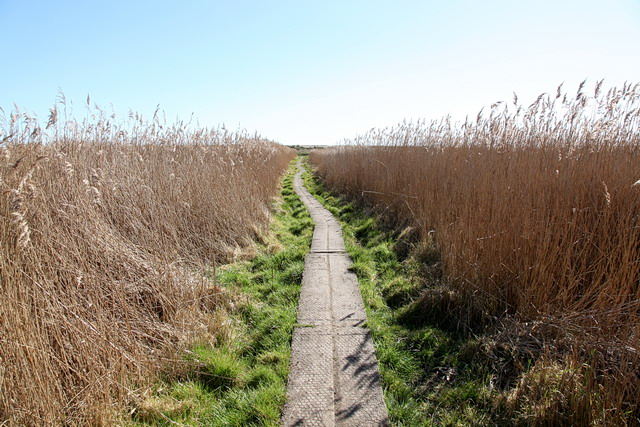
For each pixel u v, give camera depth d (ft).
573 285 10.93
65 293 9.84
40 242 10.64
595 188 12.85
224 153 28.40
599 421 7.37
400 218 23.45
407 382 9.85
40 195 11.60
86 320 9.64
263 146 48.24
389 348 11.07
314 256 19.25
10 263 8.36
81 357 8.69
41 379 7.50
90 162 17.07
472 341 10.87
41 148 13.79
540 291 11.11
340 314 13.03
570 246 11.05
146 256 13.50
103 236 12.78
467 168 18.40
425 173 22.04
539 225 11.92
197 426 8.11
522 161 15.48
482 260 12.56
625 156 13.93
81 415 7.75
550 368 8.68
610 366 8.91
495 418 8.38
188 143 26.35
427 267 15.74
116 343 9.34
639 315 9.77
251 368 10.32
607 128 15.92
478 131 21.26
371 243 21.33
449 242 14.46
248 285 15.64
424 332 11.81
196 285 13.66
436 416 8.62
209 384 9.57
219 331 11.64
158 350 10.23
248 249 19.86
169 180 19.44
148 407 8.45
